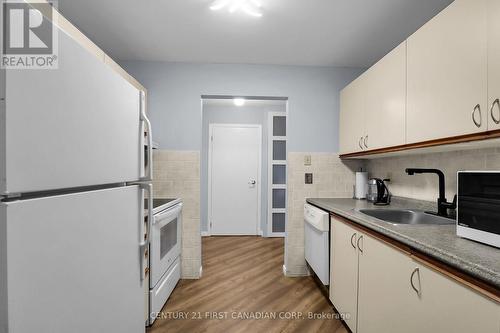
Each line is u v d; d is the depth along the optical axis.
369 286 1.42
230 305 2.05
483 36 1.02
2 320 0.46
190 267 2.55
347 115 2.42
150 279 1.75
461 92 1.12
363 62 2.57
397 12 1.74
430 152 1.75
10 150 0.47
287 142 2.66
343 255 1.76
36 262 0.52
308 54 2.40
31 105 0.51
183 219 2.56
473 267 0.77
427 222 1.68
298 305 2.05
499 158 1.32
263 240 3.99
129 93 0.94
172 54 2.42
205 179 4.27
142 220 1.04
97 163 0.72
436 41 1.27
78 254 0.64
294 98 2.65
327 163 2.66
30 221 0.51
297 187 2.64
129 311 0.93
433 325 0.94
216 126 4.29
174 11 1.75
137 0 1.64
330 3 1.65
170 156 2.57
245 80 2.62
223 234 4.28
